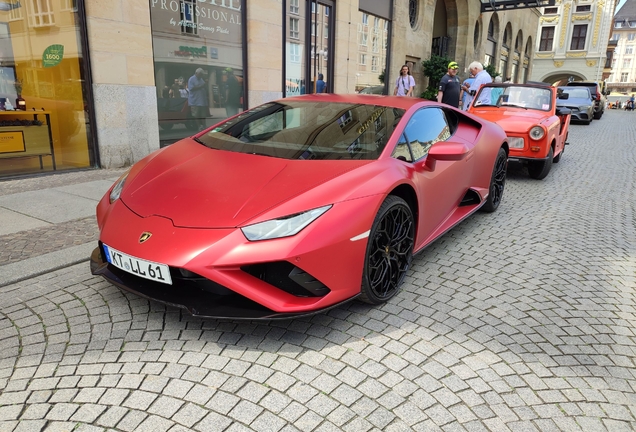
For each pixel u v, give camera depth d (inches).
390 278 114.0
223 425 72.4
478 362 91.4
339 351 93.3
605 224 191.6
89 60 244.4
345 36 452.8
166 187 106.4
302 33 402.3
